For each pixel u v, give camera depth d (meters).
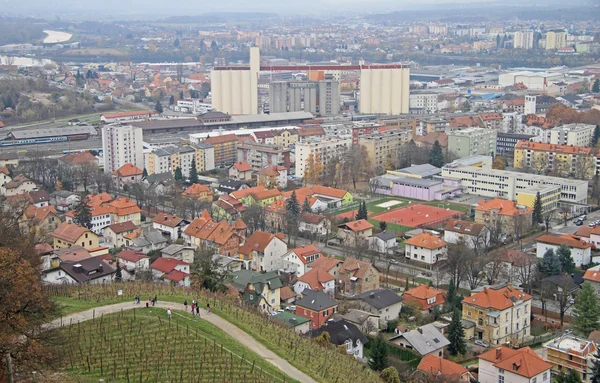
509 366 188.88
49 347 149.25
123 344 166.62
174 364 160.88
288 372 166.38
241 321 192.12
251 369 161.75
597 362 192.38
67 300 195.38
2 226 172.25
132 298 198.75
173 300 199.88
